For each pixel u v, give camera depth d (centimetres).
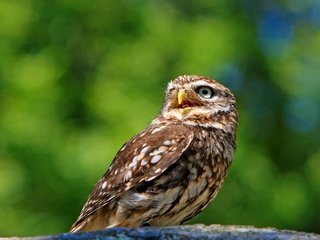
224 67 1830
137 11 1900
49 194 1655
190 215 962
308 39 2058
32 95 1711
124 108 1700
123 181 939
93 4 1905
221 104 1005
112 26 1905
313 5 2155
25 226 1656
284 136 2025
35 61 1766
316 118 2005
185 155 941
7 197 1644
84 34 1905
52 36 1870
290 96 1988
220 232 852
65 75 1814
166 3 1978
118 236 826
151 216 936
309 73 1983
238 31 1911
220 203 1748
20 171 1650
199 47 1792
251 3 2053
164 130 966
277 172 1831
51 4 1878
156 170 933
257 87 2016
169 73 1800
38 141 1659
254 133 1961
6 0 1825
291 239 843
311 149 2005
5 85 1728
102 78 1806
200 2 1962
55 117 1716
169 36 1831
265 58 1958
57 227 1655
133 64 1800
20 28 1819
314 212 1842
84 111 1756
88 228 959
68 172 1623
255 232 860
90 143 1634
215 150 965
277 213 1769
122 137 1647
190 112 993
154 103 1725
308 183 1861
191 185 941
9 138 1661
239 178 1731
